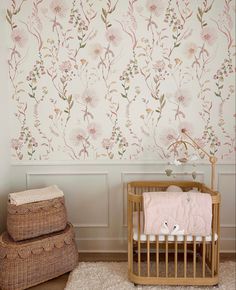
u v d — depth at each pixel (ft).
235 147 9.59
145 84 9.48
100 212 9.91
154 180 9.71
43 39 9.38
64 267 8.47
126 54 9.39
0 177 9.02
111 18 9.30
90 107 9.58
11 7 9.29
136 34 9.33
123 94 9.52
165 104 9.52
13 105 9.61
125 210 9.86
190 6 9.22
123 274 8.50
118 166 9.75
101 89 9.52
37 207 8.16
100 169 9.78
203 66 9.37
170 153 9.67
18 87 9.54
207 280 7.83
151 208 7.47
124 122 9.61
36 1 9.27
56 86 9.53
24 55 9.43
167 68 9.41
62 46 9.39
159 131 9.62
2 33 9.03
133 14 9.28
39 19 9.32
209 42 9.29
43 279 8.12
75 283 8.06
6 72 9.39
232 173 9.61
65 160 9.77
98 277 8.36
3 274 7.76
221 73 9.36
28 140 9.71
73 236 8.84
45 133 9.70
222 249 9.87
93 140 9.70
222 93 9.43
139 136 9.64
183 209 7.45
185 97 9.48
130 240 7.98
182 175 9.71
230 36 9.25
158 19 9.28
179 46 9.34
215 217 7.77
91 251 9.95
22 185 9.84
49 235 8.36
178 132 9.60
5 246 7.77
